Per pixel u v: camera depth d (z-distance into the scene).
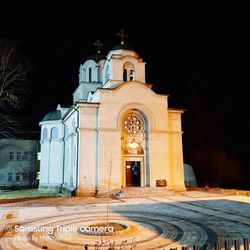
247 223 13.66
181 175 30.69
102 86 34.47
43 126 38.72
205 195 26.39
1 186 43.03
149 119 29.69
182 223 13.68
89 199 23.75
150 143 29.31
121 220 14.47
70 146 31.94
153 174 28.69
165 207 18.97
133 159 29.12
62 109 38.22
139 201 22.38
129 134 29.50
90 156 27.05
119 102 28.75
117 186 26.94
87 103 27.78
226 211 17.17
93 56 38.28
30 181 44.75
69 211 17.58
